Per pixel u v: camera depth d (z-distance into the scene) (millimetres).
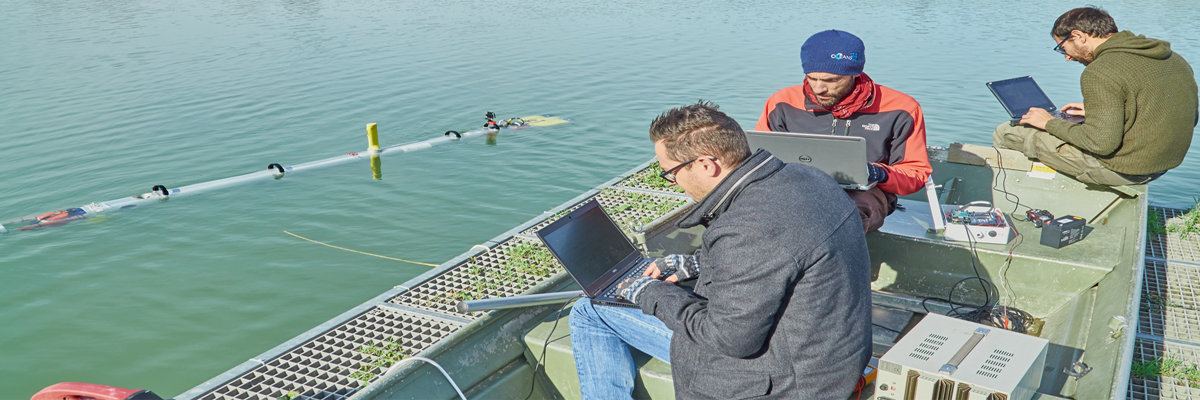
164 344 6207
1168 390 2312
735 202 1895
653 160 4781
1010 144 4562
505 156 11336
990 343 2238
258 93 15719
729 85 15594
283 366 2396
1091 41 3945
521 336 2744
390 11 33844
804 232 1771
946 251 3348
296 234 8508
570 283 3037
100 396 2016
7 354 6031
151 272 7570
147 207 9344
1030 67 17141
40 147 11773
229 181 10320
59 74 17750
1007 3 37906
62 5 37031
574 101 14633
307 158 11375
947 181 4691
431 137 12492
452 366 2463
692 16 31172
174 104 14727
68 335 6348
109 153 11523
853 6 36094
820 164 3156
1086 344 2604
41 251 8070
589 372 2424
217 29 27156
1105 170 4062
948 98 13859
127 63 19469
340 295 7027
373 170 10797
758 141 3254
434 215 9008
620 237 2867
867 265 1917
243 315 6680
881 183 3268
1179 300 2957
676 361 2070
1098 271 3037
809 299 1808
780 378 1896
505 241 3432
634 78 16688
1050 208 4480
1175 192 8828
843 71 3215
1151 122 3785
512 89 15883
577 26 27562
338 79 17219
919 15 31234
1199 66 15820
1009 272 3238
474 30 26484
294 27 27734
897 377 2148
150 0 40344
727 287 1828
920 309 3303
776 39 23422
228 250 8078
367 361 2420
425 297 2855
